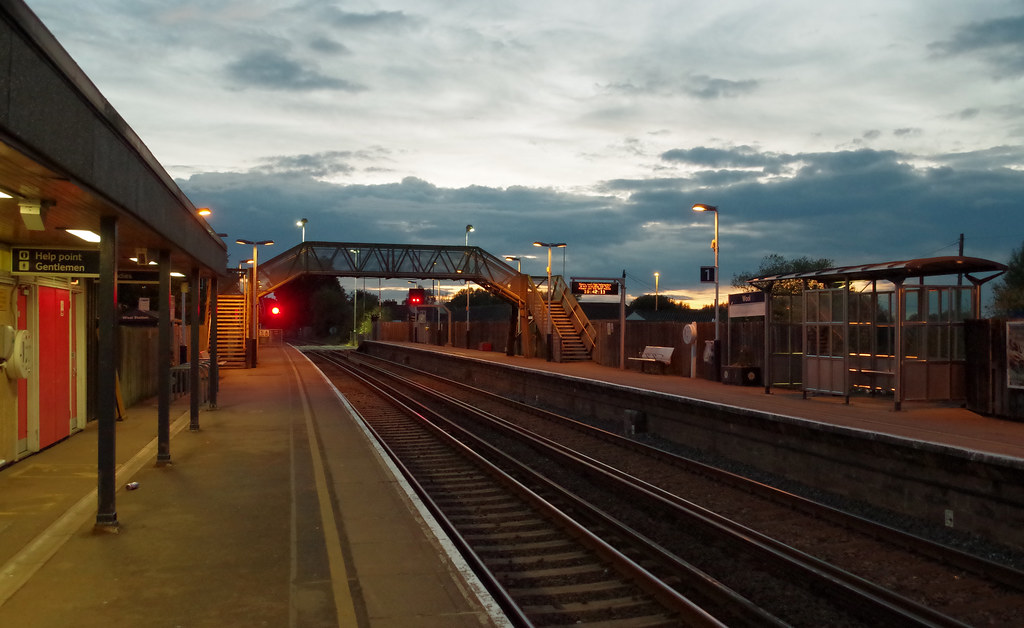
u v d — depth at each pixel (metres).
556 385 23.45
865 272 14.45
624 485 10.69
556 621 5.97
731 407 13.32
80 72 5.23
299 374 30.78
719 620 6.02
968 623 6.05
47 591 5.66
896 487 9.88
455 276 40.59
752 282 18.33
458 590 5.84
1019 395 12.23
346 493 9.13
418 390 28.02
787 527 8.88
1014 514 8.18
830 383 15.66
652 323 28.67
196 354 14.19
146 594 5.62
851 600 6.37
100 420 7.28
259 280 39.12
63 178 5.22
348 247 40.03
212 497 8.82
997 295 29.94
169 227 8.88
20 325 10.80
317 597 5.61
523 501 10.29
